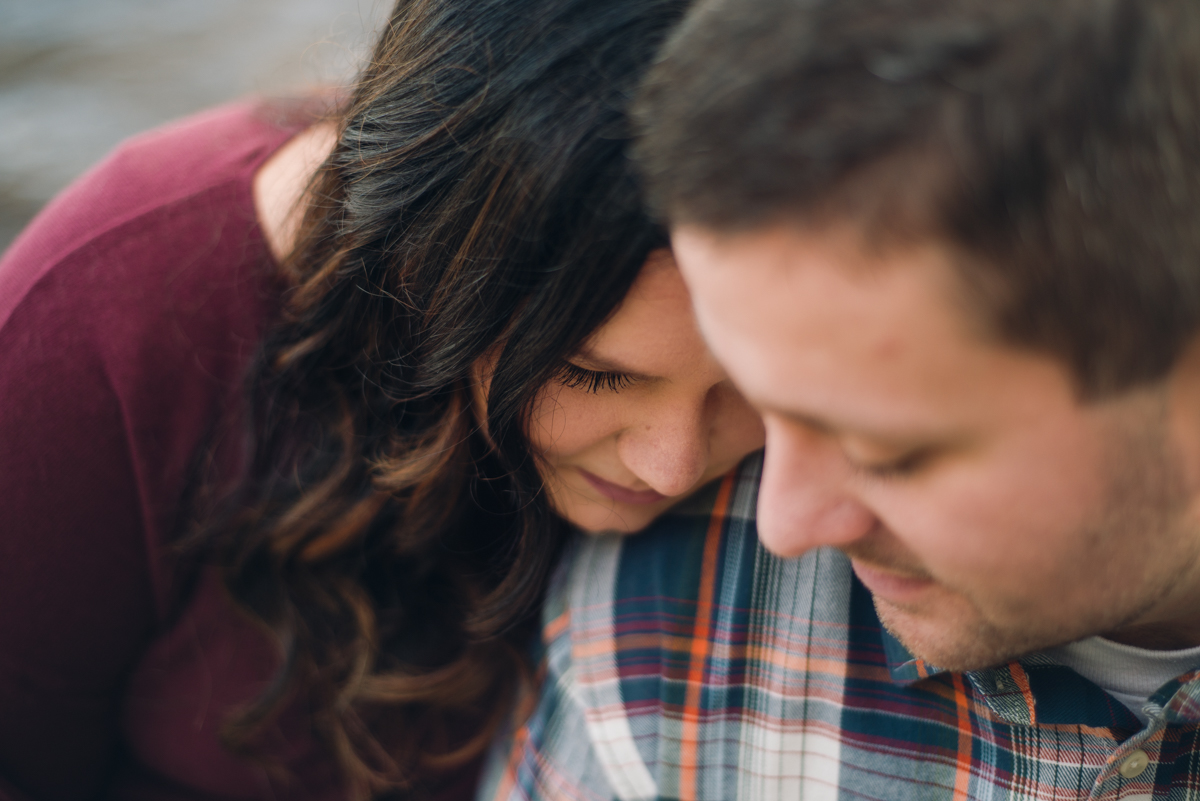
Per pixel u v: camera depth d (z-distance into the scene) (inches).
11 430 31.0
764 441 26.8
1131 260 14.3
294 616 34.8
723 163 14.6
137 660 37.1
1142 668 24.0
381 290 27.3
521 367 23.3
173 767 38.5
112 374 31.5
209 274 32.0
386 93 25.7
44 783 36.9
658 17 20.4
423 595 34.8
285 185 32.0
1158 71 14.0
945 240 13.7
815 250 14.2
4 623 32.7
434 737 36.4
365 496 33.1
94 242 31.6
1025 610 17.4
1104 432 15.4
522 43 21.7
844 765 27.4
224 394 33.1
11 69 113.5
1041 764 24.7
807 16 14.4
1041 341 14.3
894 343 14.4
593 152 20.4
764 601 28.6
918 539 16.7
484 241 23.1
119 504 32.9
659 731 29.2
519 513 30.2
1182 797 24.1
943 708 26.3
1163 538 17.0
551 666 31.9
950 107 13.5
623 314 21.4
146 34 122.5
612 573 30.8
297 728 36.3
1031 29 13.6
